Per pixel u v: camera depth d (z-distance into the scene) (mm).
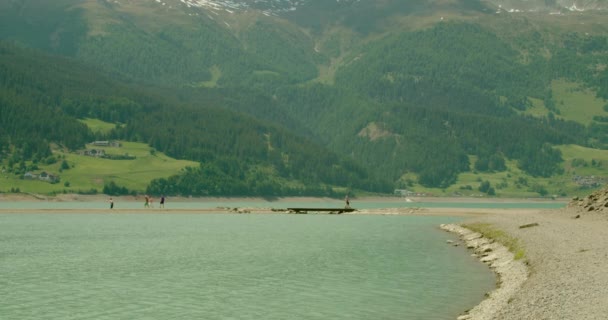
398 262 75812
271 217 182375
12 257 82562
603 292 40656
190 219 169125
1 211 196625
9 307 50094
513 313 38969
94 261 78375
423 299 51844
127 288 58500
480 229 108812
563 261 56062
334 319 45344
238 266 73250
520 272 58000
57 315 47375
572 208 123188
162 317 46531
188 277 65062
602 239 71562
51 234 118125
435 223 153250
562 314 35781
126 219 167000
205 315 47156
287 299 52906
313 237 112500
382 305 49844
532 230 87000
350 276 64875
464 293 54031
